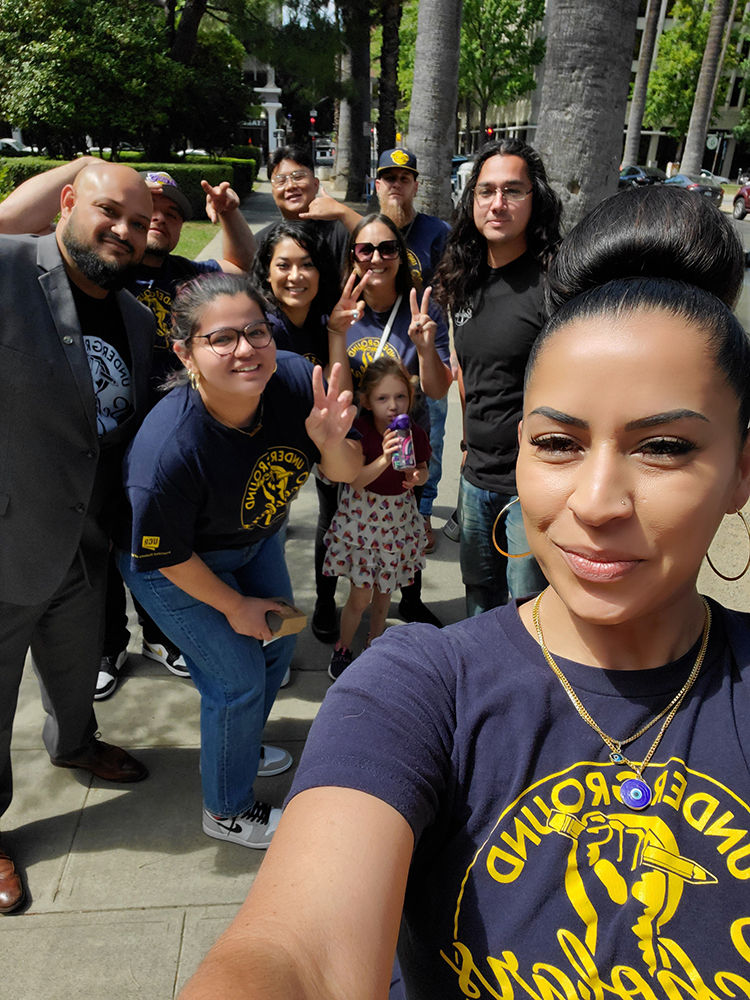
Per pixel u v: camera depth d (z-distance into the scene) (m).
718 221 0.77
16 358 1.92
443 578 3.88
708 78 24.33
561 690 0.81
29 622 2.09
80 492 2.07
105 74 16.61
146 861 2.21
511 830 0.76
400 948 0.82
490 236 2.45
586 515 0.71
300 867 0.69
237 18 17.42
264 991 0.57
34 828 2.32
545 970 0.70
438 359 3.07
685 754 0.77
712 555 3.62
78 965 1.88
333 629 3.36
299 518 4.46
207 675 2.07
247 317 1.74
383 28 17.80
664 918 0.71
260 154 33.94
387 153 3.96
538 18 30.38
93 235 2.03
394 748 0.77
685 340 0.71
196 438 1.83
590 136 3.91
